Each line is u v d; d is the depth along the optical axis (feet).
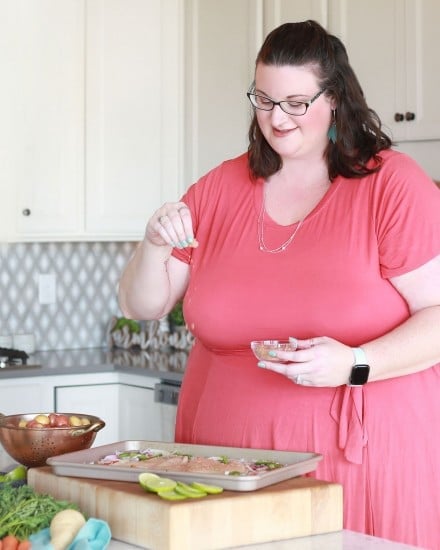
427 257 7.01
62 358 14.71
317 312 7.18
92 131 14.64
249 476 6.01
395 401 7.07
